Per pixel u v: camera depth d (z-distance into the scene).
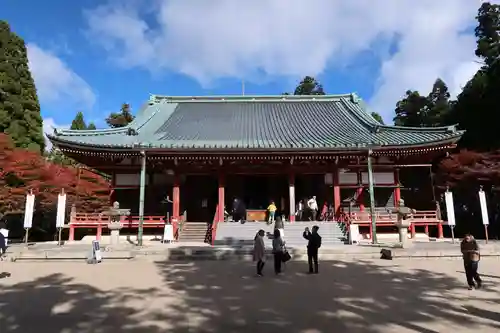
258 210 27.27
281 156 24.47
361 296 9.59
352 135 26.88
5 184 26.06
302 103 36.72
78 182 29.08
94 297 9.62
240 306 8.64
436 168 34.19
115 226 19.81
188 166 25.86
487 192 29.59
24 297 9.66
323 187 28.22
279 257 13.16
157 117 32.56
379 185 26.30
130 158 25.64
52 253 16.66
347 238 21.45
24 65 33.25
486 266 14.33
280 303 8.90
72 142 23.06
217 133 28.48
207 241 22.48
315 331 6.81
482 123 34.59
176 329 6.98
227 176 29.19
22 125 31.81
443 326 7.00
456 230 33.62
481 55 39.12
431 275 12.55
